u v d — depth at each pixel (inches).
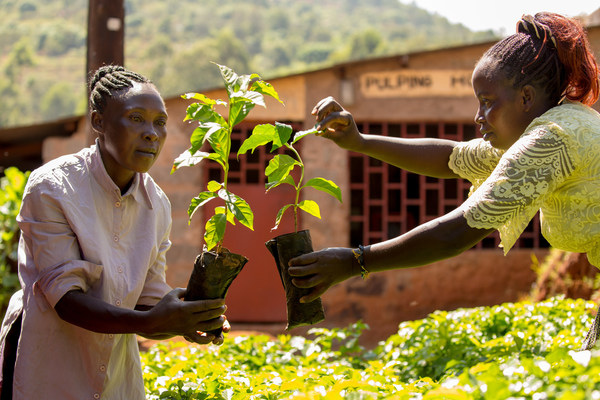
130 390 118.8
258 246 434.3
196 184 422.0
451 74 438.6
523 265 442.3
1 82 5713.6
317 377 146.1
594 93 115.9
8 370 116.5
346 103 432.5
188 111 112.5
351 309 429.7
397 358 198.4
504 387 87.4
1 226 367.2
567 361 98.7
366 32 6628.9
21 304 117.3
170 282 414.6
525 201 101.7
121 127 109.7
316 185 115.4
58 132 451.5
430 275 436.5
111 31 299.3
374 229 522.3
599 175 106.7
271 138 115.5
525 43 112.0
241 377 146.7
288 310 111.3
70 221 108.6
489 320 214.7
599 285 305.6
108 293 111.1
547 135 103.8
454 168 139.7
